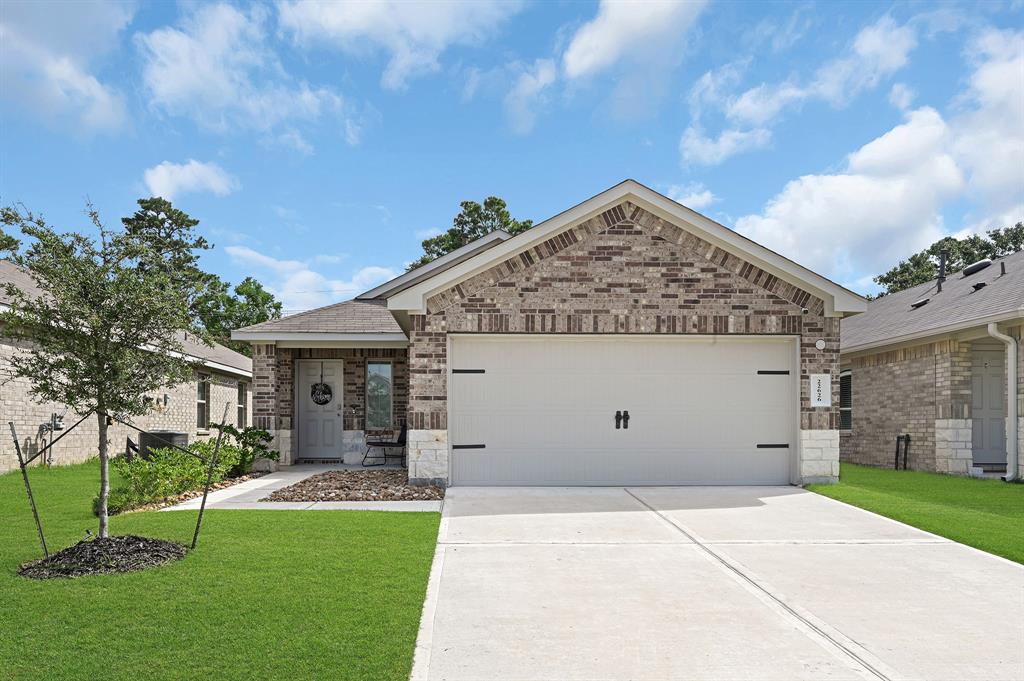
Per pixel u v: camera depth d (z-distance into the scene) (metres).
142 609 5.37
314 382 17.98
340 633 4.96
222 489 12.18
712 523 9.01
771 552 7.60
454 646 4.95
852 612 5.71
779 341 12.18
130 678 4.24
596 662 4.71
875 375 18.56
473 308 11.75
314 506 10.02
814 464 11.89
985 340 15.97
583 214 11.70
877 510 9.78
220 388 24.12
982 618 5.59
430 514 9.23
